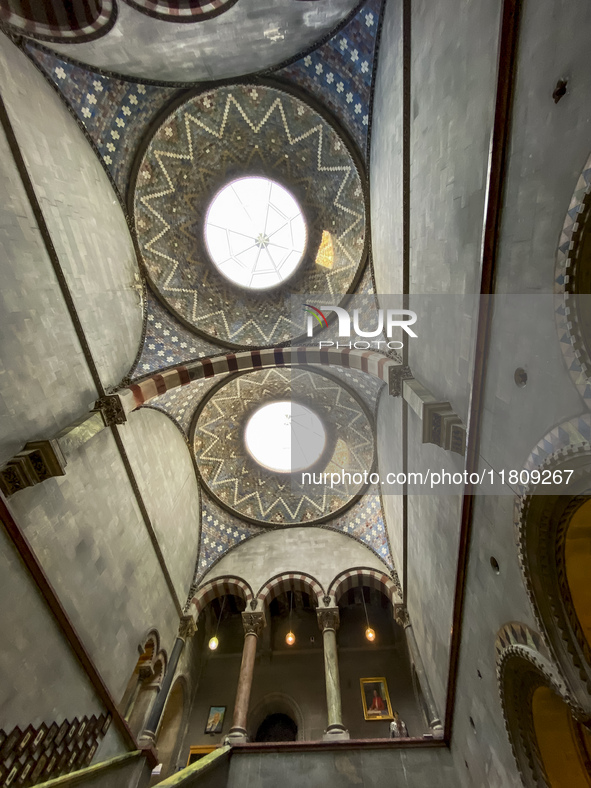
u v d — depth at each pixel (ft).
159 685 29.81
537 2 11.55
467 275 16.89
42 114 23.81
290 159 34.96
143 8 22.48
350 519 42.86
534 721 17.30
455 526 20.80
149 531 31.58
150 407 34.14
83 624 22.12
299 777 24.39
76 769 19.98
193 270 37.68
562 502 13.55
